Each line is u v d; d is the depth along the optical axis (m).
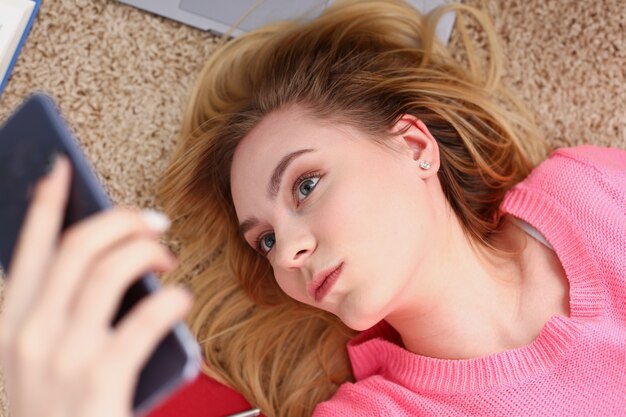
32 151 0.52
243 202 0.93
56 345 0.42
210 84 1.13
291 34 1.09
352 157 0.88
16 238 0.52
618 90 1.20
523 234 1.01
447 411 0.93
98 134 1.15
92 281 0.43
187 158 1.07
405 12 1.13
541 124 1.21
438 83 1.08
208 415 1.09
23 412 0.42
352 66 1.04
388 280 0.85
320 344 1.17
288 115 0.95
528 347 0.90
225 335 1.18
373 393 0.98
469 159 1.07
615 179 1.00
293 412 1.16
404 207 0.87
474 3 1.20
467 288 0.96
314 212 0.85
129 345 0.42
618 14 1.20
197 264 1.19
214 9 1.15
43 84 1.14
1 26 1.01
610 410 0.88
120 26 1.16
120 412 0.41
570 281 0.93
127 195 1.16
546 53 1.21
